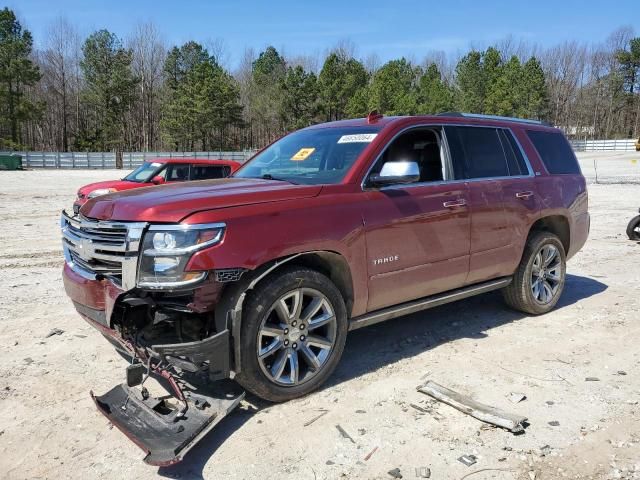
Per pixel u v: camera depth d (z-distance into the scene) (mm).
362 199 4078
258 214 3525
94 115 76188
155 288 3273
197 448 3258
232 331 3428
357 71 77875
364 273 4055
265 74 89438
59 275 7535
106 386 4078
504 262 5191
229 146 73688
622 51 94938
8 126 63594
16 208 16141
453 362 4504
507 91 80625
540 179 5598
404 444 3285
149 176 12961
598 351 4730
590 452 3191
